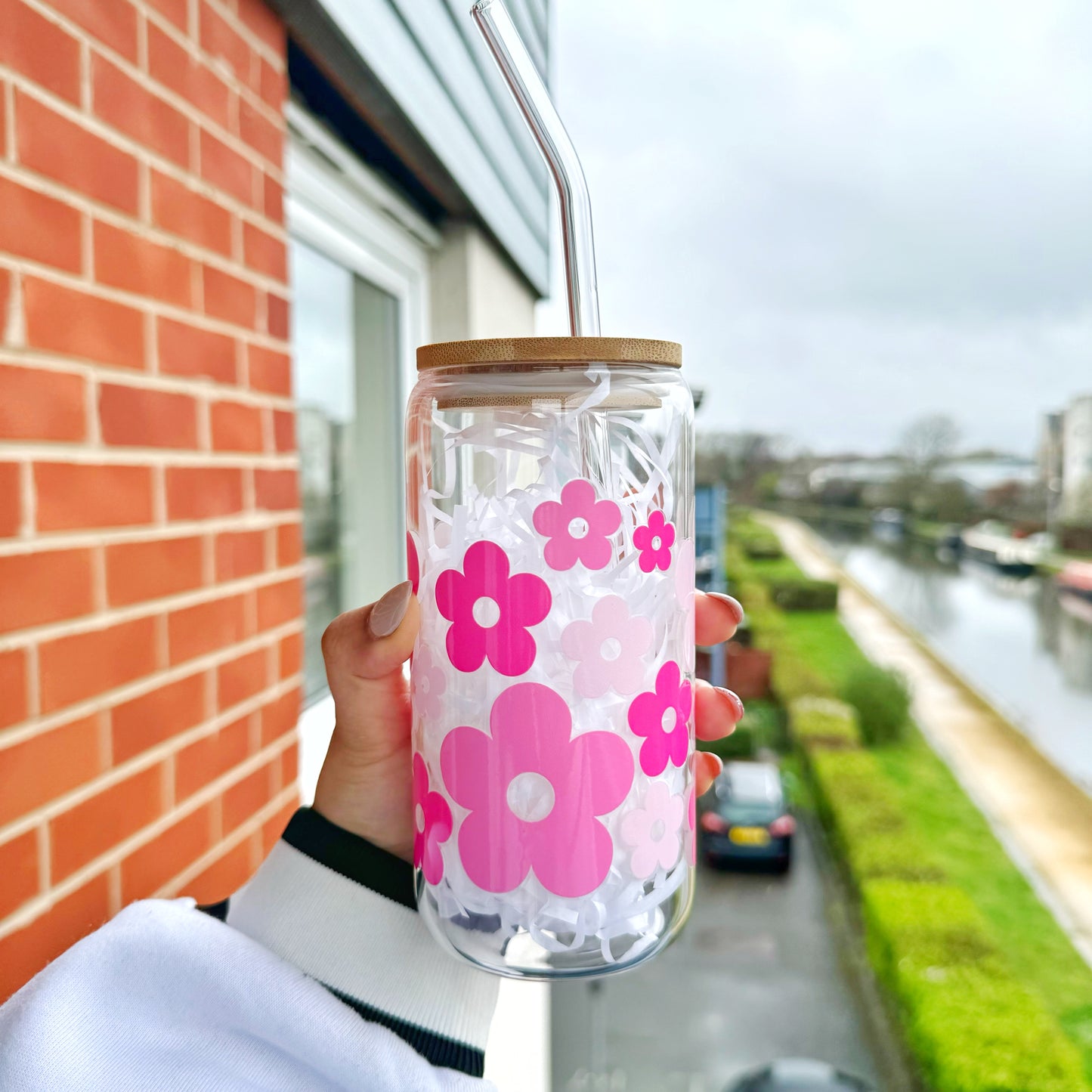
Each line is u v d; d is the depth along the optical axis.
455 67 1.33
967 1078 2.71
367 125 1.16
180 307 0.71
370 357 1.52
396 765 0.49
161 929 0.44
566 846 0.35
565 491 0.35
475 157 1.49
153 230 0.68
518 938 0.36
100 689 0.62
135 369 0.65
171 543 0.70
